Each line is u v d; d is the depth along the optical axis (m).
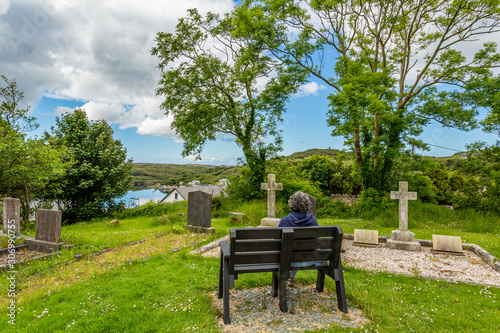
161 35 19.88
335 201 17.42
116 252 6.84
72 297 3.89
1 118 14.80
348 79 15.80
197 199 9.96
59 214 7.18
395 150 16.67
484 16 15.02
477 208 14.02
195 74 19.56
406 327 3.07
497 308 3.64
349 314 3.37
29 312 3.46
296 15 17.48
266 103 19.55
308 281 4.40
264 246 3.32
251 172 20.20
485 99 14.94
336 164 31.98
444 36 16.19
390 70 16.81
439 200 22.33
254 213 14.07
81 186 19.81
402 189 7.60
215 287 4.20
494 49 15.05
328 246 3.46
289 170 21.41
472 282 4.59
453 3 15.50
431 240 7.82
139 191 70.38
